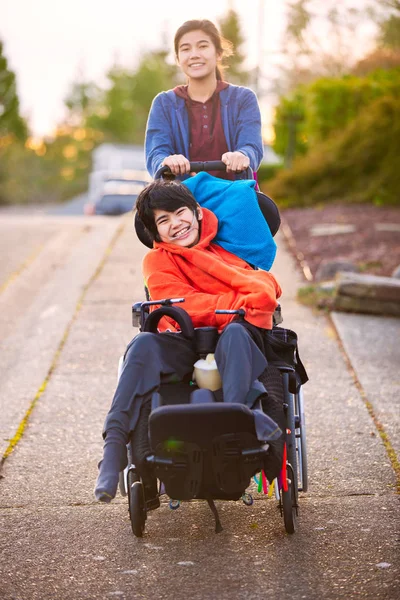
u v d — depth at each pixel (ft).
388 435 20.27
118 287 35.81
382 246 41.55
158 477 13.70
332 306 31.68
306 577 13.88
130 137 262.47
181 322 14.26
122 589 13.70
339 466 18.62
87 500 17.31
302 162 63.87
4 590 13.73
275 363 14.87
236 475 13.43
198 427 12.91
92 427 21.34
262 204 16.38
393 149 58.75
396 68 70.38
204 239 15.55
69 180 255.09
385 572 13.97
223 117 18.92
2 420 21.76
